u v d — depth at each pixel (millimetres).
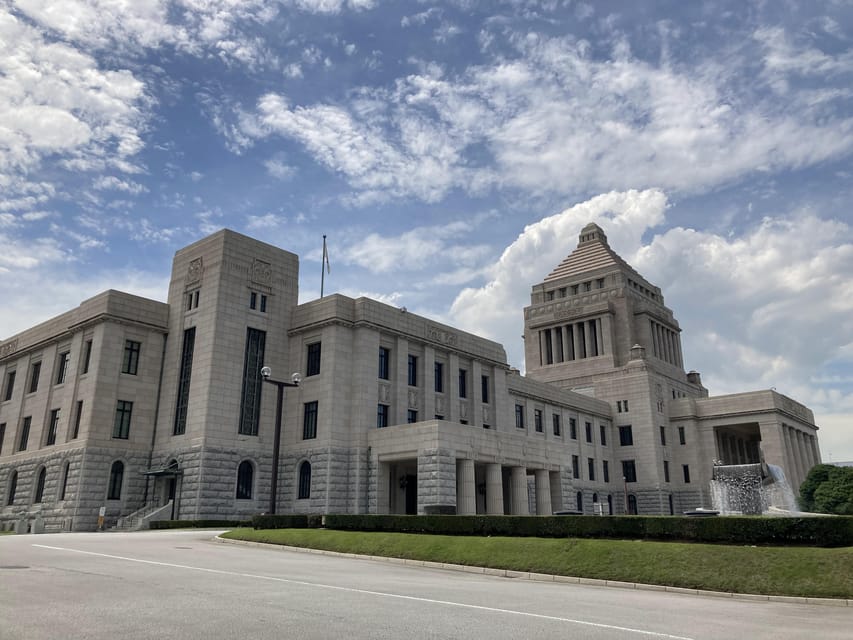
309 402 55031
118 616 12820
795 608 19031
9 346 68500
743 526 25375
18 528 48125
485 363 66625
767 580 21828
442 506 45812
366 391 54406
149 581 17969
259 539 34594
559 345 110875
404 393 57375
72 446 52375
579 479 82750
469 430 50969
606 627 13867
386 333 57156
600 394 94312
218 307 53312
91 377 53031
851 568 21391
